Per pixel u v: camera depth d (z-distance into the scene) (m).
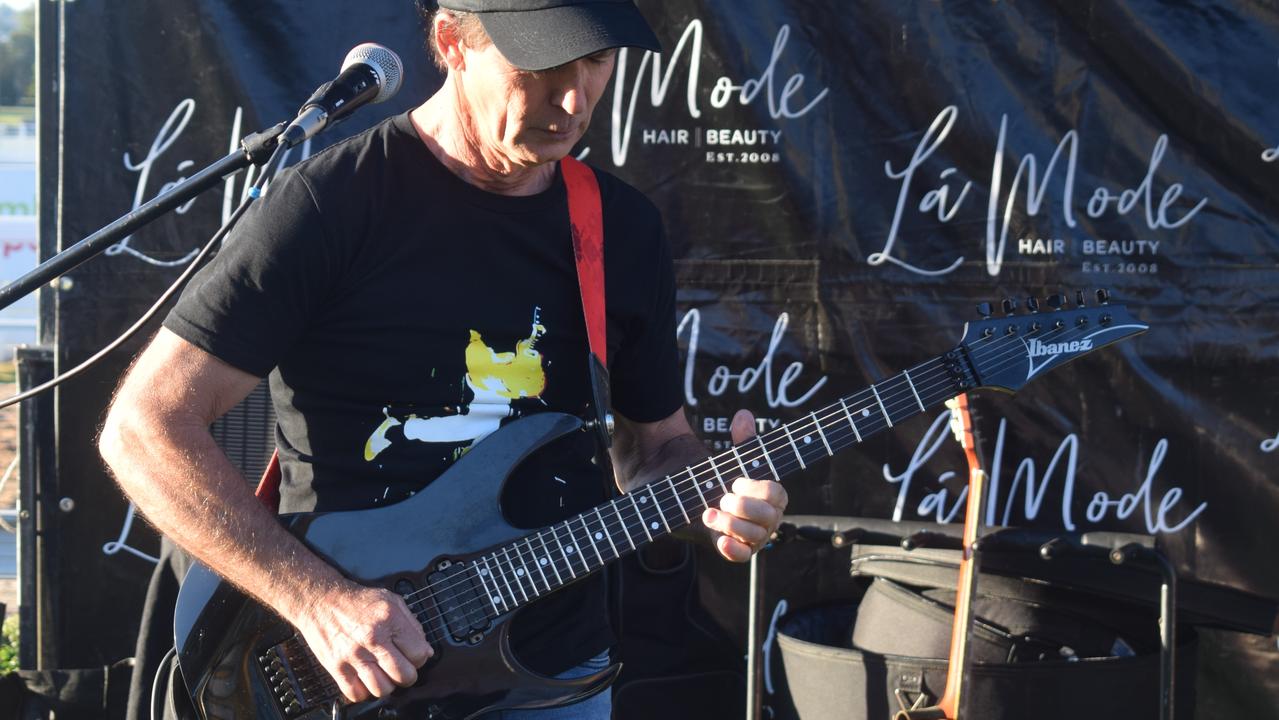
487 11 1.48
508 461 1.63
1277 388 2.76
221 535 1.49
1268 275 2.76
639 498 1.69
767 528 1.60
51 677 2.65
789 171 2.85
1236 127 2.75
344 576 1.56
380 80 1.65
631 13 1.50
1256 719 2.75
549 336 1.67
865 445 2.88
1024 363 1.79
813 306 2.86
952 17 2.80
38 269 1.58
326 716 1.60
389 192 1.59
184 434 1.49
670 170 2.87
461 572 1.61
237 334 1.50
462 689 1.61
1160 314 2.79
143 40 2.83
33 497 2.84
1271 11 2.73
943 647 2.29
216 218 2.85
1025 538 2.24
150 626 2.37
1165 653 2.14
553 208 1.68
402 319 1.58
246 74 2.83
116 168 2.83
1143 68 2.78
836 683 2.29
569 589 1.73
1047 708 2.15
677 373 1.91
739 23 2.84
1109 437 2.81
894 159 2.83
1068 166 2.80
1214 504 2.78
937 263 2.83
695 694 2.75
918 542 2.31
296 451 1.65
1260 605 2.25
